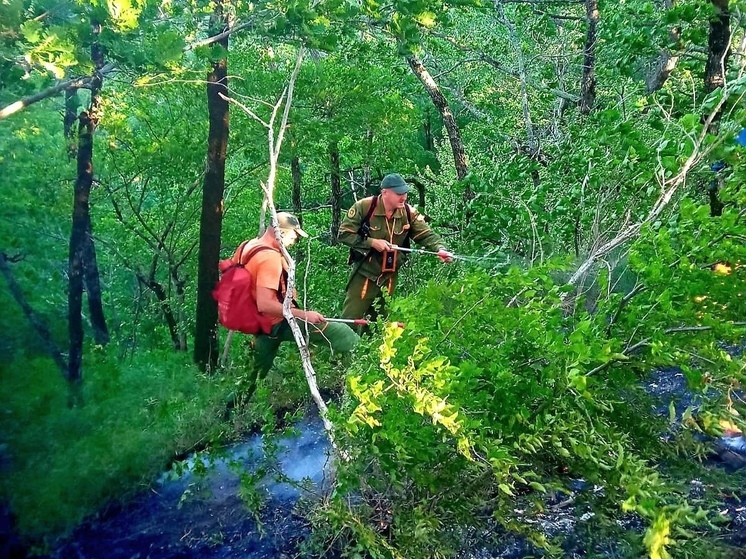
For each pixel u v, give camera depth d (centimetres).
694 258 269
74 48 364
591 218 440
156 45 439
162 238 884
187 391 449
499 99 1068
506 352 268
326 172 1104
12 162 479
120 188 849
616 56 606
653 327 265
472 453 261
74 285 457
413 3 541
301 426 445
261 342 430
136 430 389
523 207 502
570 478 295
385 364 247
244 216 1123
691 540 249
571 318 293
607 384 282
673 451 292
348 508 297
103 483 357
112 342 562
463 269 526
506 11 994
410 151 1143
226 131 591
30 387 386
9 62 390
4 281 436
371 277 532
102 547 331
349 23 572
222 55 502
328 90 838
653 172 347
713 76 501
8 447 354
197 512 360
